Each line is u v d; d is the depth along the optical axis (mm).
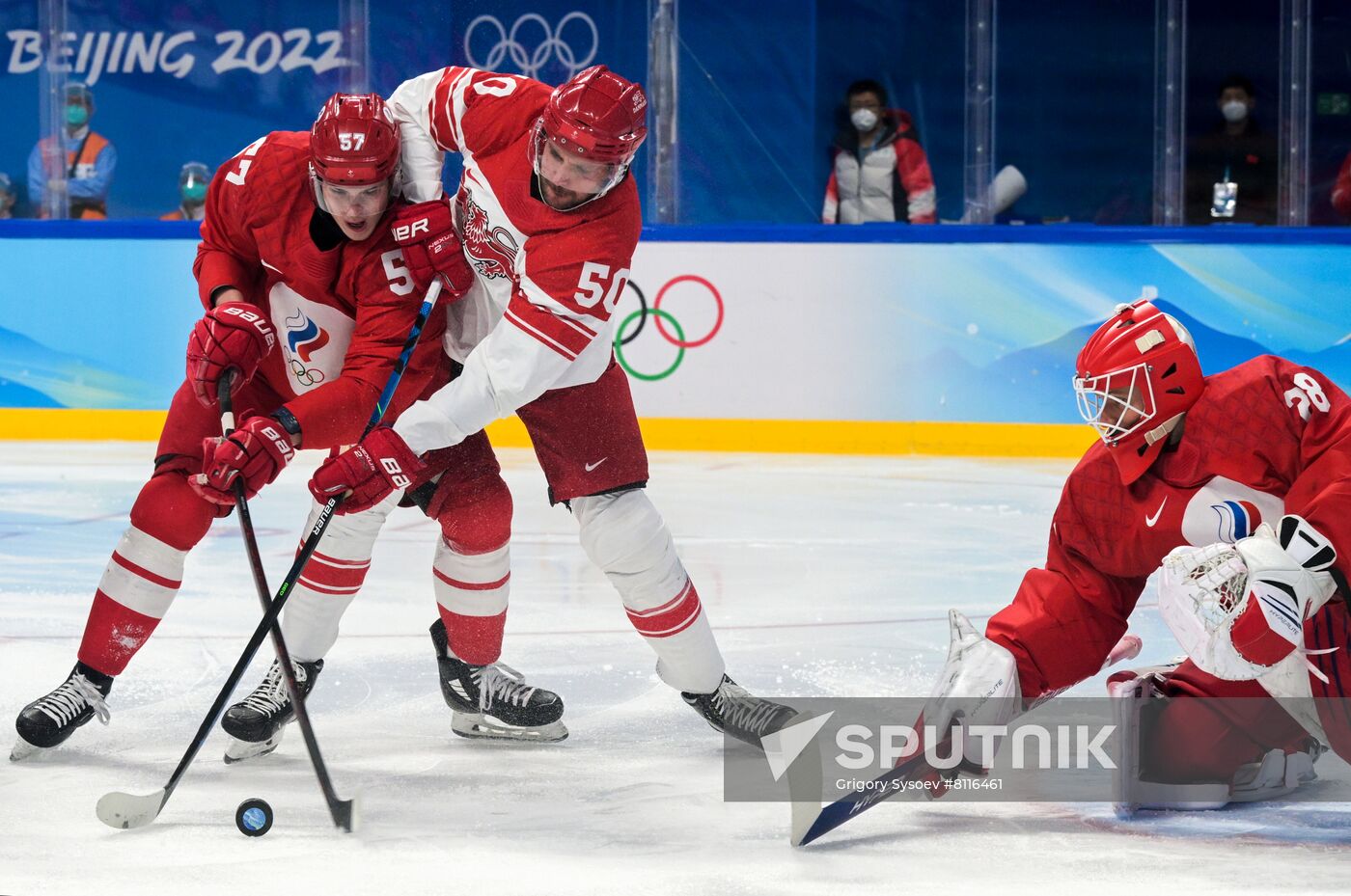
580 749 7977
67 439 21609
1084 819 6668
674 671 8070
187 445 7762
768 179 22625
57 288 21516
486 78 7566
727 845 6297
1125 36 21969
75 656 9789
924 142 22375
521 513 15977
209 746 8000
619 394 7891
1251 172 22047
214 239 7871
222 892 5629
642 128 6852
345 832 6434
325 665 9812
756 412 20906
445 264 7445
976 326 20469
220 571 12852
